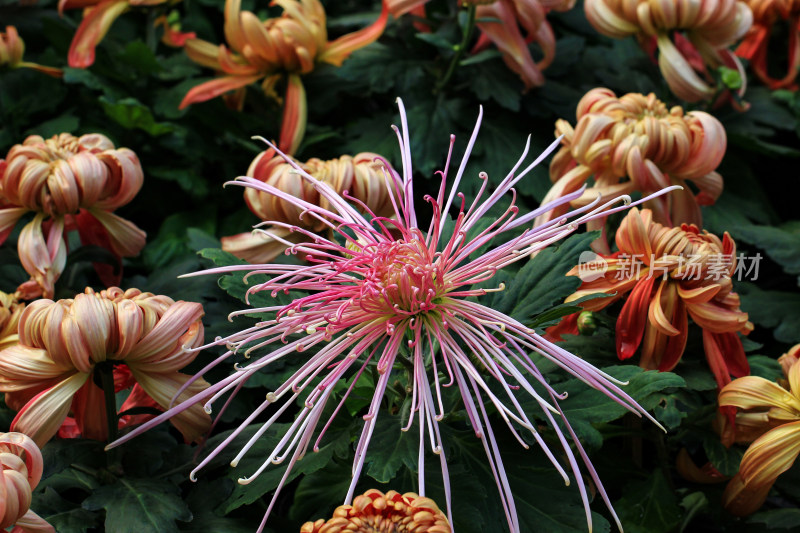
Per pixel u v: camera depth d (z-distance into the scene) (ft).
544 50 3.43
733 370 2.69
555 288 2.56
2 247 3.15
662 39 3.21
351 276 2.47
